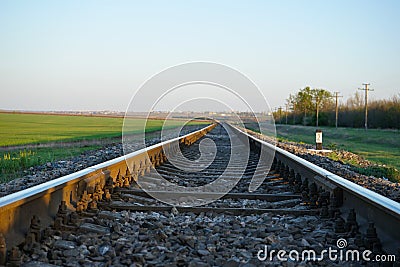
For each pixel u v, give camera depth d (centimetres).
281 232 465
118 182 715
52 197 466
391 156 1942
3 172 1044
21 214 398
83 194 530
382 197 421
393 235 382
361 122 5888
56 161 1284
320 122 7125
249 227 489
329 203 560
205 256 382
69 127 4088
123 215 528
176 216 555
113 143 2105
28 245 378
